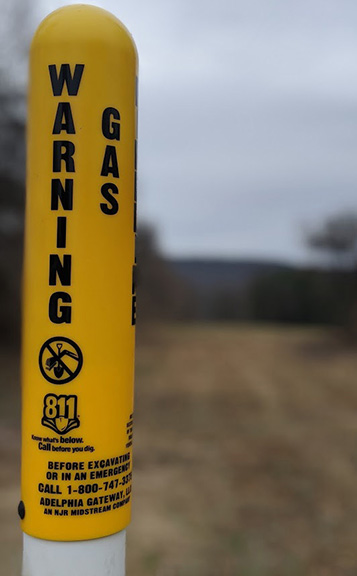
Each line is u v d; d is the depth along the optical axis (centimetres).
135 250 182
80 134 170
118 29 176
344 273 3294
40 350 171
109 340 172
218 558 603
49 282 170
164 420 1319
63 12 175
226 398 1633
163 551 618
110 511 174
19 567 512
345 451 1066
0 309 2116
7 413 1272
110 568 175
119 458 175
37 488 172
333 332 3431
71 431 170
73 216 169
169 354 2730
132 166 179
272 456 1024
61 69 170
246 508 760
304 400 1617
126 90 175
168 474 907
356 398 1650
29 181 175
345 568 591
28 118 178
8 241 2092
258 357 2645
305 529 691
